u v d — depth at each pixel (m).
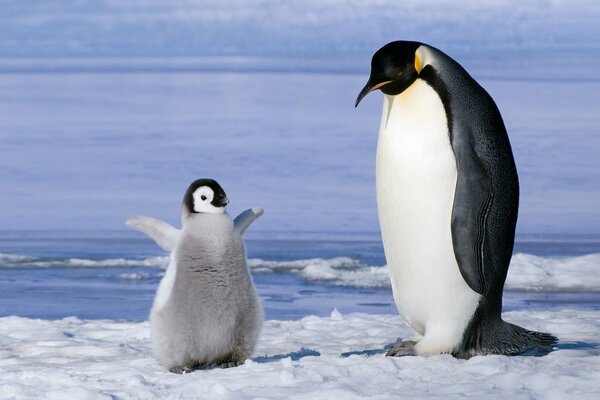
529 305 24.86
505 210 15.85
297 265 31.33
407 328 19.86
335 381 13.66
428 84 15.52
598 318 20.62
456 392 12.92
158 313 15.10
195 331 14.98
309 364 14.86
